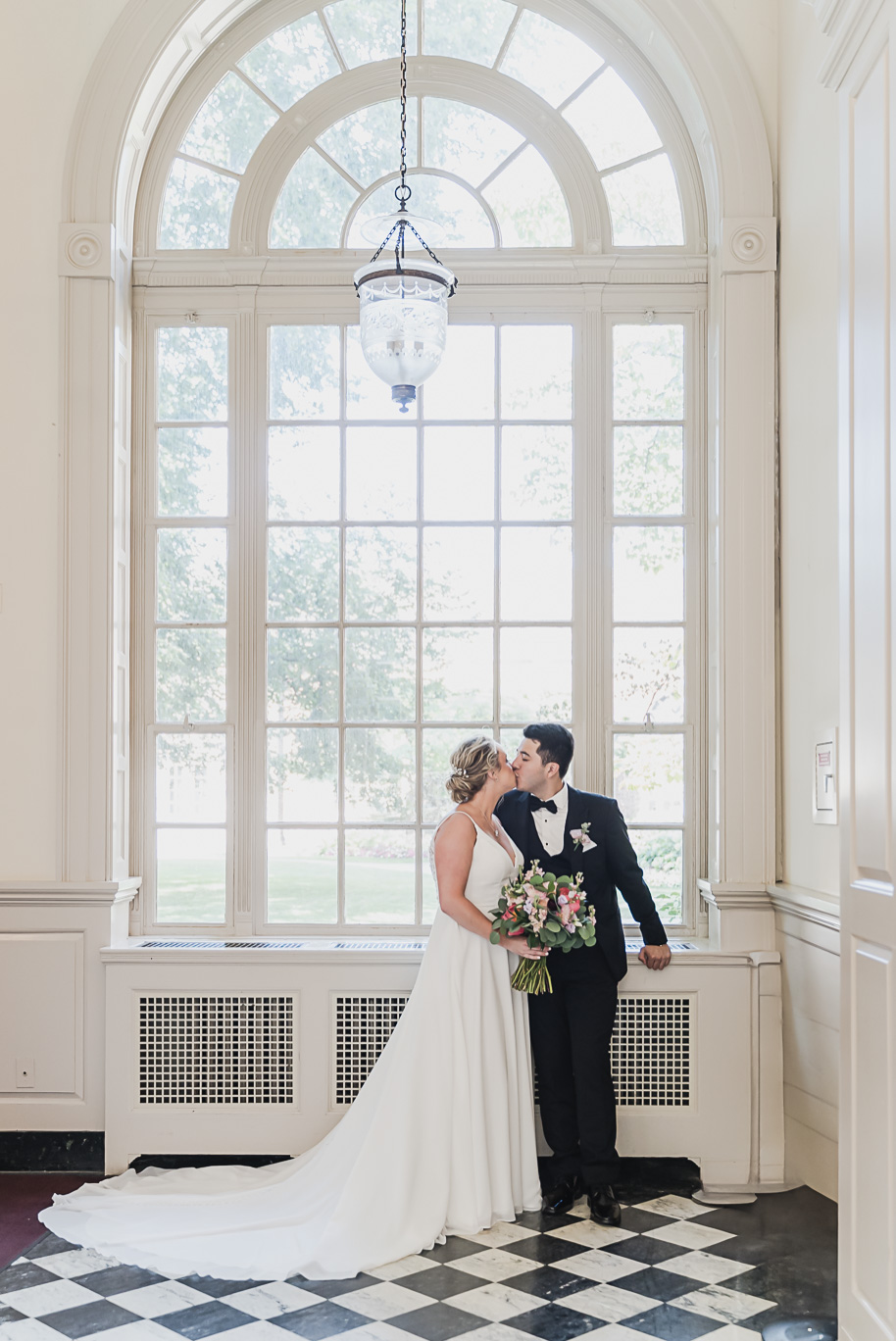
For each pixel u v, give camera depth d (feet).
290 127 15.20
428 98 15.25
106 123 14.30
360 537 14.96
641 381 14.98
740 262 14.03
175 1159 13.61
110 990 13.62
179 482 15.05
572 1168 12.64
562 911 11.52
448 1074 11.76
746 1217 12.10
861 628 8.71
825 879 12.37
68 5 14.49
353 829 14.75
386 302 12.03
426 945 12.62
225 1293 10.27
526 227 15.19
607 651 14.74
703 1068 13.42
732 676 13.87
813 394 12.83
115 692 14.16
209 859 14.78
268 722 14.85
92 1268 10.79
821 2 9.03
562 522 14.88
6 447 14.23
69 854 13.97
